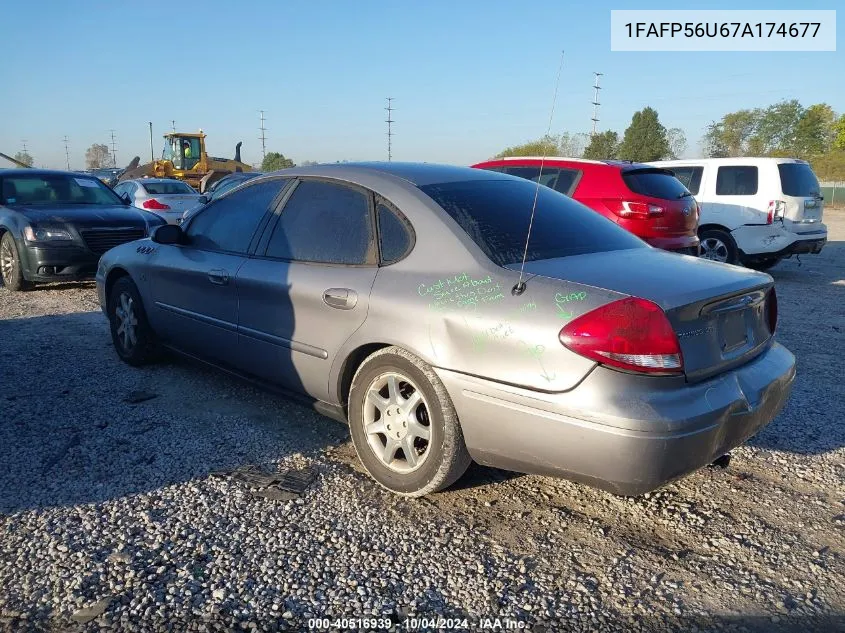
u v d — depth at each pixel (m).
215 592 2.63
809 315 7.92
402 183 3.62
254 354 4.13
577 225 3.71
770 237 10.47
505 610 2.58
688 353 2.78
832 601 2.67
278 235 4.08
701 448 2.75
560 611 2.58
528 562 2.88
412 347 3.17
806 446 4.07
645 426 2.62
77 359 5.60
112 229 8.78
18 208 8.89
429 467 3.20
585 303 2.77
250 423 4.27
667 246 7.79
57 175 9.88
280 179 4.26
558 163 8.40
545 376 2.78
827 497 3.47
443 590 2.68
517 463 2.96
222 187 15.15
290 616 2.51
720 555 2.96
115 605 2.55
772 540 3.08
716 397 2.82
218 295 4.34
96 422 4.25
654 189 7.87
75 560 2.81
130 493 3.37
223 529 3.06
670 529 3.16
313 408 3.89
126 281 5.30
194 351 4.75
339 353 3.55
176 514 3.18
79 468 3.62
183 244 4.77
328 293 3.57
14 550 2.88
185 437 4.04
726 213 10.77
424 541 3.01
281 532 3.05
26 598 2.58
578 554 2.95
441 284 3.18
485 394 2.95
